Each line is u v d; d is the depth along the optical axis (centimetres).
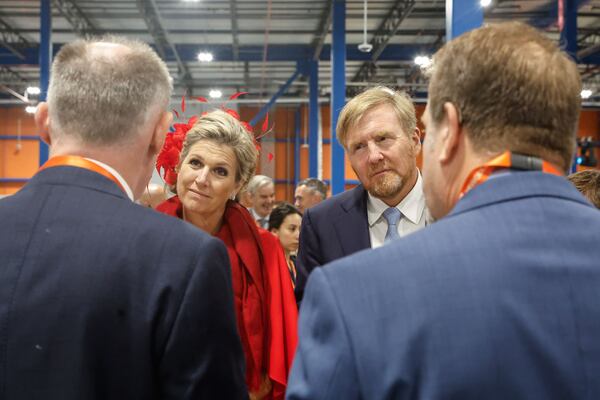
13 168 1443
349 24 888
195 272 79
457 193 68
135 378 75
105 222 79
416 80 1127
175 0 780
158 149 92
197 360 78
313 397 58
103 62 84
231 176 149
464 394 54
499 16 764
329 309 60
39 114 90
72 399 72
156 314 76
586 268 58
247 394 88
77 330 73
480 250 59
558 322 56
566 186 64
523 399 54
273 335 147
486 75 64
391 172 152
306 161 1473
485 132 64
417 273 59
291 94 1398
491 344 55
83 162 83
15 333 73
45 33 684
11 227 78
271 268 154
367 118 154
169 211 157
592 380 54
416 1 746
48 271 75
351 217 160
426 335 56
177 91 1290
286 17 855
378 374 57
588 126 1442
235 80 1268
